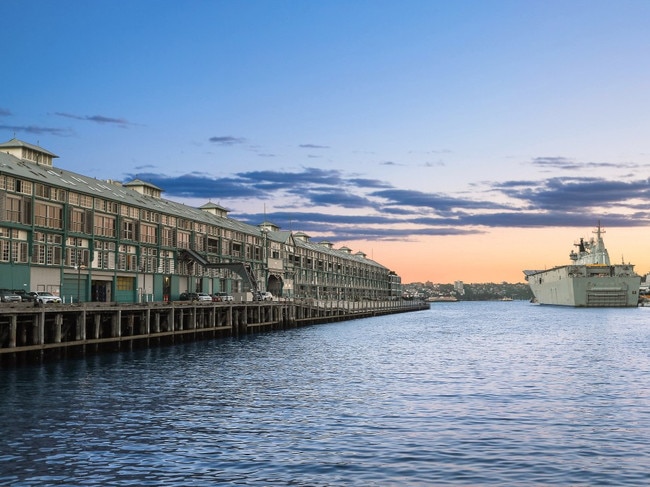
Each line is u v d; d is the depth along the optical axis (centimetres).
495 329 10931
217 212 12406
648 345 7294
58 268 7094
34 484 1981
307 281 16462
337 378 4353
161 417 2950
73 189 7331
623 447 2431
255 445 2447
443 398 3522
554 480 2031
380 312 18900
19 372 4447
